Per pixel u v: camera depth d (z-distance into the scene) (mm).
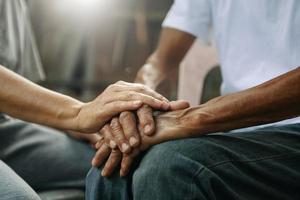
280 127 1142
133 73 3973
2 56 1544
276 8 1287
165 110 1121
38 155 1464
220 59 1430
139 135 1087
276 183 1028
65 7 3830
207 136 1045
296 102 996
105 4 3920
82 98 3881
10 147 1468
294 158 1035
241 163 990
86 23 3852
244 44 1346
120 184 1081
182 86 1768
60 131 1605
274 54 1278
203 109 1056
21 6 1682
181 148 987
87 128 1171
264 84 1023
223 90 1413
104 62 4004
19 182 1103
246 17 1344
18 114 1230
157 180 972
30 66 1760
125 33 4020
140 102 1114
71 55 3852
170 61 1634
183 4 1595
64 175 1444
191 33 1585
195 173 948
